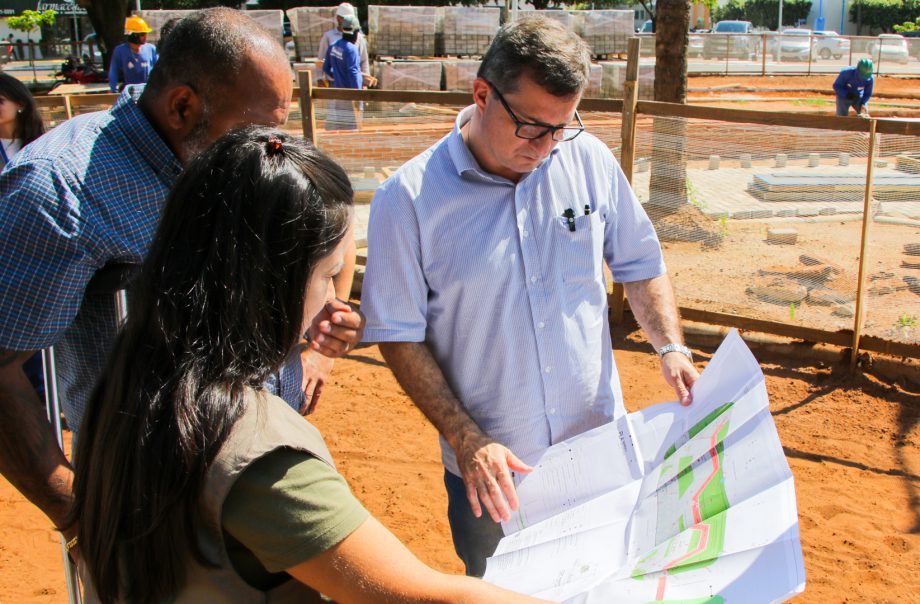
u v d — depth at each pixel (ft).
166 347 3.94
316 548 3.81
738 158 20.18
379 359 19.93
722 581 4.40
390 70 62.44
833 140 18.75
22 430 5.60
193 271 3.99
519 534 6.15
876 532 12.73
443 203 7.13
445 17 71.77
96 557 4.09
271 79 6.23
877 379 17.72
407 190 7.16
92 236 5.76
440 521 13.33
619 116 20.51
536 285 7.27
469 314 7.32
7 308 5.56
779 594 4.17
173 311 3.96
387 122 22.81
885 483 14.10
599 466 6.43
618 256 8.04
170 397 3.85
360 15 114.52
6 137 13.25
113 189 5.92
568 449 6.66
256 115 6.23
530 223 7.23
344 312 6.29
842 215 21.52
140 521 3.85
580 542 5.68
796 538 4.35
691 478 5.52
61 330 5.80
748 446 5.27
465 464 6.79
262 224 3.94
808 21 206.28
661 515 5.43
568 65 6.40
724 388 6.11
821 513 13.28
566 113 6.63
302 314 4.20
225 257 3.92
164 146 6.17
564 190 7.36
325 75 41.32
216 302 3.94
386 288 7.22
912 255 20.79
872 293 19.21
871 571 11.80
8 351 5.58
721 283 20.59
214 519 3.83
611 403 7.82
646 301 7.95
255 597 4.02
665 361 7.55
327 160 4.27
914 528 12.80
